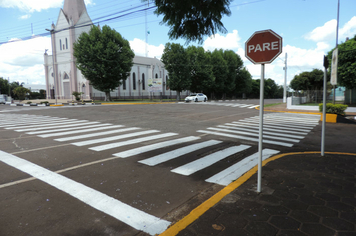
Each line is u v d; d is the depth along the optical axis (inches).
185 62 1748.3
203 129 412.5
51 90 2037.4
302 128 449.1
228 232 105.2
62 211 128.6
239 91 2534.5
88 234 108.3
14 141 303.3
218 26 209.9
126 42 1576.0
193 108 888.9
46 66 2030.0
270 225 110.2
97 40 1467.8
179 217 124.0
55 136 337.4
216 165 213.0
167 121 511.8
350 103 832.3
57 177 178.7
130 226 115.0
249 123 504.4
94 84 1521.9
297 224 110.9
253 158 235.9
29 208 131.6
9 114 678.5
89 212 128.0
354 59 730.8
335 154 244.1
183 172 193.9
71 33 1824.6
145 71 2372.0
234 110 834.2
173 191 157.4
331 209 124.6
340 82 784.9
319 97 1040.2
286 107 996.6
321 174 178.9
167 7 201.0
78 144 287.6
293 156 234.2
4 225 114.7
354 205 129.0
